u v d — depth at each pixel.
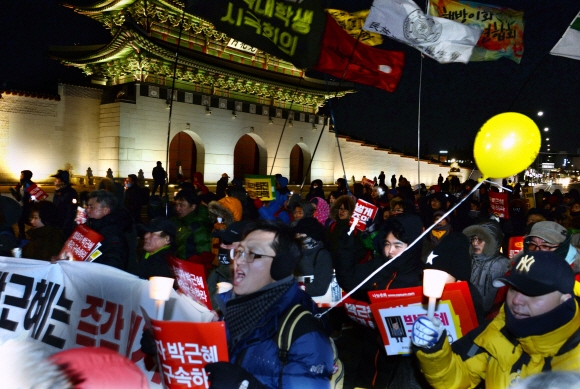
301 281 4.80
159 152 27.20
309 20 5.77
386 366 3.75
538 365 2.30
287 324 2.36
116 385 1.51
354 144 39.34
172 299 3.38
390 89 7.53
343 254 5.07
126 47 24.97
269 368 2.32
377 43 9.84
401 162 42.75
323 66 6.89
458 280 3.55
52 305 3.63
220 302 2.95
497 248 5.07
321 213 9.07
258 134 32.44
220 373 2.14
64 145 25.41
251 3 5.63
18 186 15.60
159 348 2.51
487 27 8.77
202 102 29.14
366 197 12.41
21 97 23.84
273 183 10.34
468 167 48.25
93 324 3.55
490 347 2.47
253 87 31.58
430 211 9.87
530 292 2.22
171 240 4.59
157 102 26.95
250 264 2.55
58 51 27.64
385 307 3.31
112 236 4.77
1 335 3.64
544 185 47.88
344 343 6.93
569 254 4.16
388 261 3.62
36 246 5.01
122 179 24.88
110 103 25.94
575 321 2.25
